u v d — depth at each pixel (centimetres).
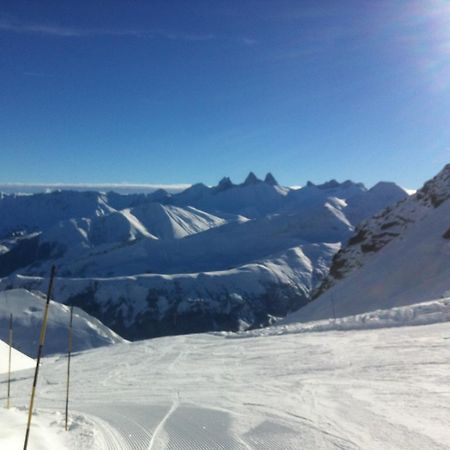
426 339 2328
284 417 1275
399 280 7331
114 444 1144
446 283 6112
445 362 1733
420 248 8094
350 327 3447
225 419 1323
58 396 2247
